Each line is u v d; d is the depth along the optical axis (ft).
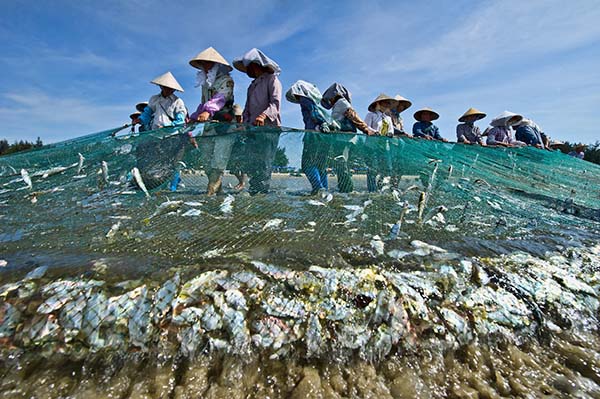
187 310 5.01
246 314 5.08
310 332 4.98
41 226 8.30
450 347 5.13
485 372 4.86
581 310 6.03
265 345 4.82
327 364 4.76
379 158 12.97
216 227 8.46
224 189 12.39
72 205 10.35
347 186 13.09
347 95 16.56
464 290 5.98
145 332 4.78
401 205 11.60
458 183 14.12
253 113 13.85
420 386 4.53
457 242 8.16
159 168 12.10
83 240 7.33
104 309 4.92
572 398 4.40
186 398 4.17
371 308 5.32
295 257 6.49
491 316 5.60
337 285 5.62
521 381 4.69
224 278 5.57
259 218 9.37
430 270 6.36
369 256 6.75
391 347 5.01
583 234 10.03
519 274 6.61
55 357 4.56
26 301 5.04
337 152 12.39
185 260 6.22
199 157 12.14
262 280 5.60
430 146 13.73
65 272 5.65
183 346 4.71
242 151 12.01
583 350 5.29
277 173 12.20
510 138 25.41
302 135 12.01
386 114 19.17
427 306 5.57
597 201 15.64
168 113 15.93
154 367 4.55
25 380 4.31
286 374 4.60
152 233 7.89
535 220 11.43
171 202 10.39
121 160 11.91
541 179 16.34
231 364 4.63
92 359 4.56
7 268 5.84
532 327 5.59
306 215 9.87
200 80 14.57
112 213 9.57
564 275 6.76
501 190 14.97
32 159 12.40
